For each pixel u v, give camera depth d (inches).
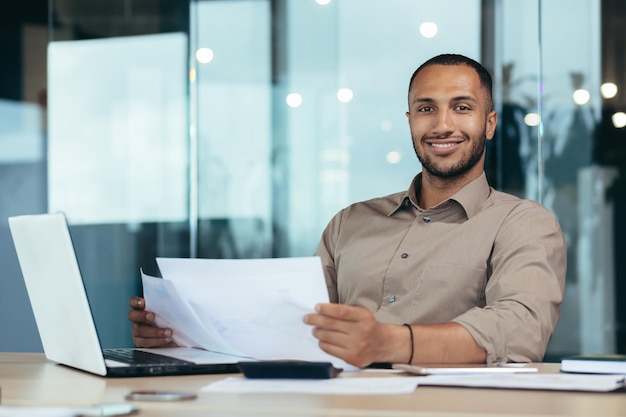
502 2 163.9
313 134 169.9
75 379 59.4
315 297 61.9
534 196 164.2
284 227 171.2
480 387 53.8
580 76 162.7
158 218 176.1
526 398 50.0
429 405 47.4
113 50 177.9
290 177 170.9
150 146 176.2
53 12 179.5
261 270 63.4
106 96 178.1
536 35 163.3
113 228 177.6
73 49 179.2
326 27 169.3
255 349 64.8
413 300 88.0
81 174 178.9
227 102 173.0
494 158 165.0
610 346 163.0
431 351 66.3
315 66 169.9
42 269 64.8
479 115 91.4
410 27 166.6
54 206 179.8
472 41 164.9
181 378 59.6
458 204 89.2
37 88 180.2
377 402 48.4
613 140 162.1
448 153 90.4
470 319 70.0
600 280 163.0
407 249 89.9
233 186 173.0
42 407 44.2
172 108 175.3
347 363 62.5
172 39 175.3
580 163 163.0
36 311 69.3
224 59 173.2
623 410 46.4
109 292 178.1
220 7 173.3
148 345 74.9
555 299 78.7
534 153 163.9
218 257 173.8
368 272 91.5
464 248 86.9
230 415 44.8
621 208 162.1
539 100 163.6
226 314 64.3
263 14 171.6
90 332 59.6
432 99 91.1
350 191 168.6
